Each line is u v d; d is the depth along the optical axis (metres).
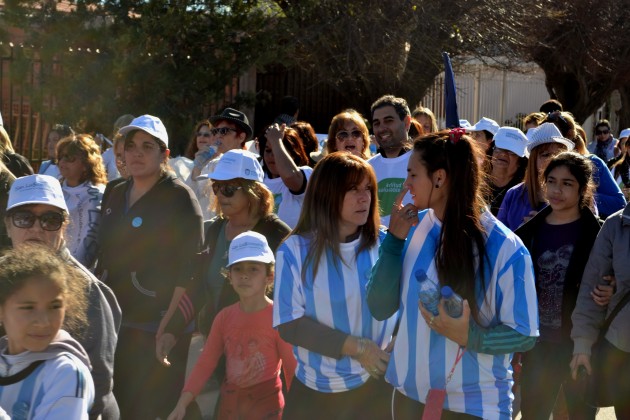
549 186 5.38
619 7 21.14
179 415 4.97
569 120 7.16
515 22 16.48
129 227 5.30
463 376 3.54
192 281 5.32
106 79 11.30
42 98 11.20
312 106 17.08
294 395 4.26
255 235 4.99
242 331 5.00
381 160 6.46
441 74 19.00
